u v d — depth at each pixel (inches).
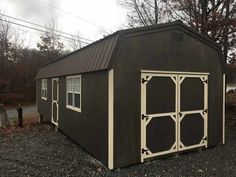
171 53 270.1
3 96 1080.2
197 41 294.2
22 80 1167.6
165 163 249.0
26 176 216.2
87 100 279.6
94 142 260.7
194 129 289.3
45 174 220.2
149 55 252.5
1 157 272.1
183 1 521.0
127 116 237.8
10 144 333.7
